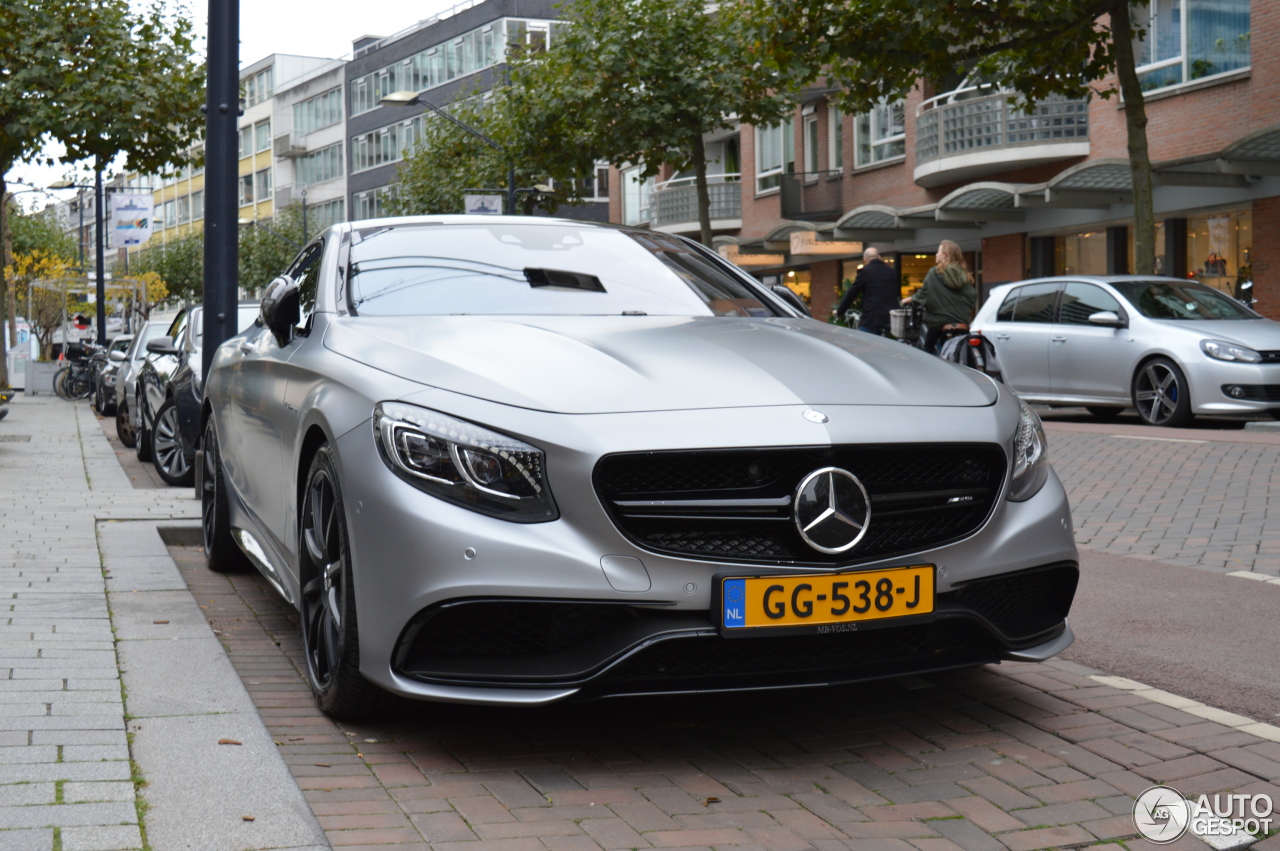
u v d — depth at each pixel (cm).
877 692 416
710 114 2548
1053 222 2431
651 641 324
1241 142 1786
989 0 1591
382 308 446
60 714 351
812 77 1670
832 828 301
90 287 3834
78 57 2202
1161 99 2192
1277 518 753
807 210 3288
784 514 335
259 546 512
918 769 343
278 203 8894
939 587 348
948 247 1387
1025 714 392
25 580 542
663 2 2531
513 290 461
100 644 431
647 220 3994
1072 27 1616
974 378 398
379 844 284
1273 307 1961
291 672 441
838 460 341
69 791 294
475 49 6512
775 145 3475
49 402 2653
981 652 367
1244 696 417
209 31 834
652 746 361
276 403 455
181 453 1028
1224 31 2072
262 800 298
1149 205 1598
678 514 330
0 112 2183
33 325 3647
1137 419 1453
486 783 328
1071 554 375
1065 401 1434
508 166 3088
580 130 2659
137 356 1515
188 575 625
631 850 285
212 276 839
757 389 351
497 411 337
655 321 431
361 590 342
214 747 334
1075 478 955
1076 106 2381
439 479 331
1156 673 446
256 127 9281
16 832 270
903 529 350
